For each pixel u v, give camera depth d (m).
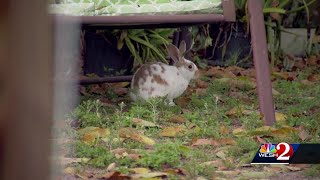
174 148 3.49
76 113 4.19
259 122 4.18
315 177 3.14
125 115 4.38
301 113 4.60
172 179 3.02
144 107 4.59
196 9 4.37
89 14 4.28
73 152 3.48
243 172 3.19
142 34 6.04
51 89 0.62
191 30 6.41
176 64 4.96
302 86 5.77
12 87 0.58
